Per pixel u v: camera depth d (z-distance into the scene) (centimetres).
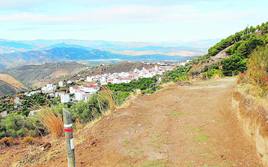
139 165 567
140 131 777
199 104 1052
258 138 553
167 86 1656
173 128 780
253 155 564
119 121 883
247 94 758
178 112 948
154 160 583
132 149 652
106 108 1115
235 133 689
